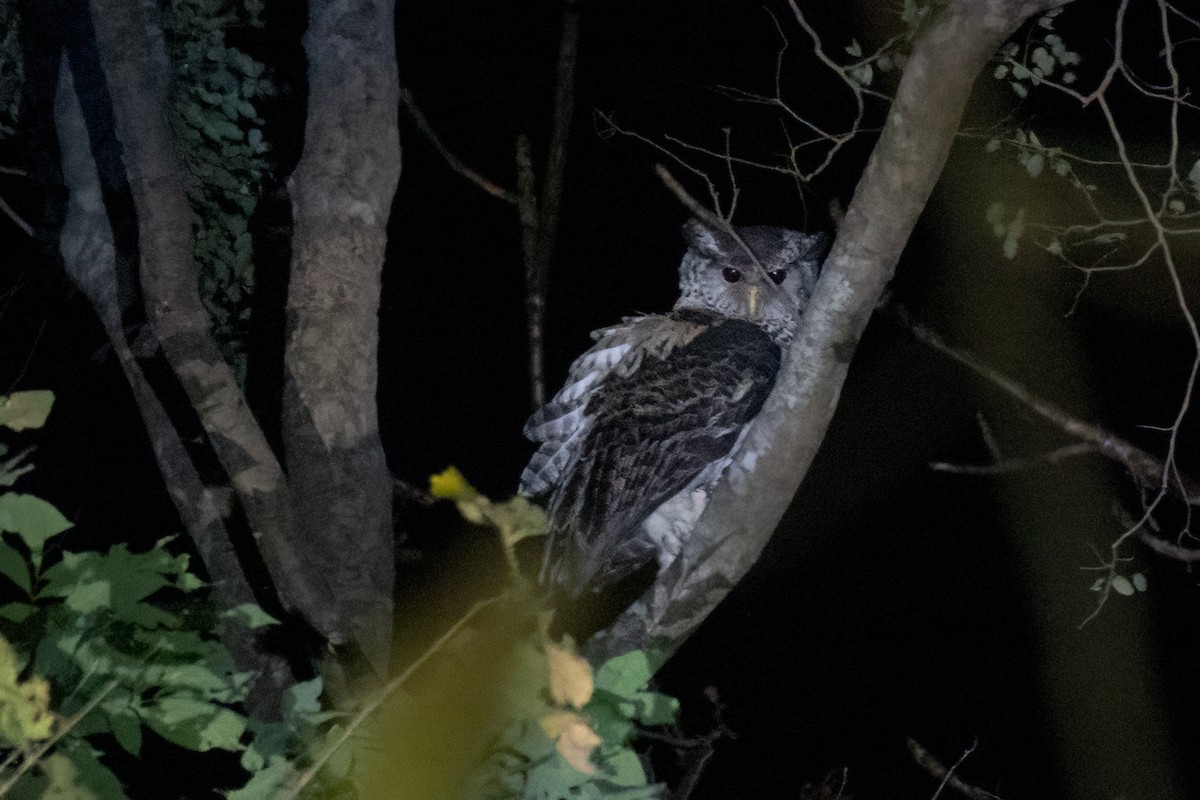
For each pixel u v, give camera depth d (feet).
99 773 13.78
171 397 23.61
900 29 27.22
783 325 35.50
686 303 35.96
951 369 64.18
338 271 21.34
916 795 50.08
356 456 21.15
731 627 54.95
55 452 34.91
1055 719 58.85
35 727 12.86
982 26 17.85
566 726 14.79
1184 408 24.00
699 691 46.85
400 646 26.48
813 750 51.01
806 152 44.86
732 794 47.16
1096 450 32.83
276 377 29.35
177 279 19.86
